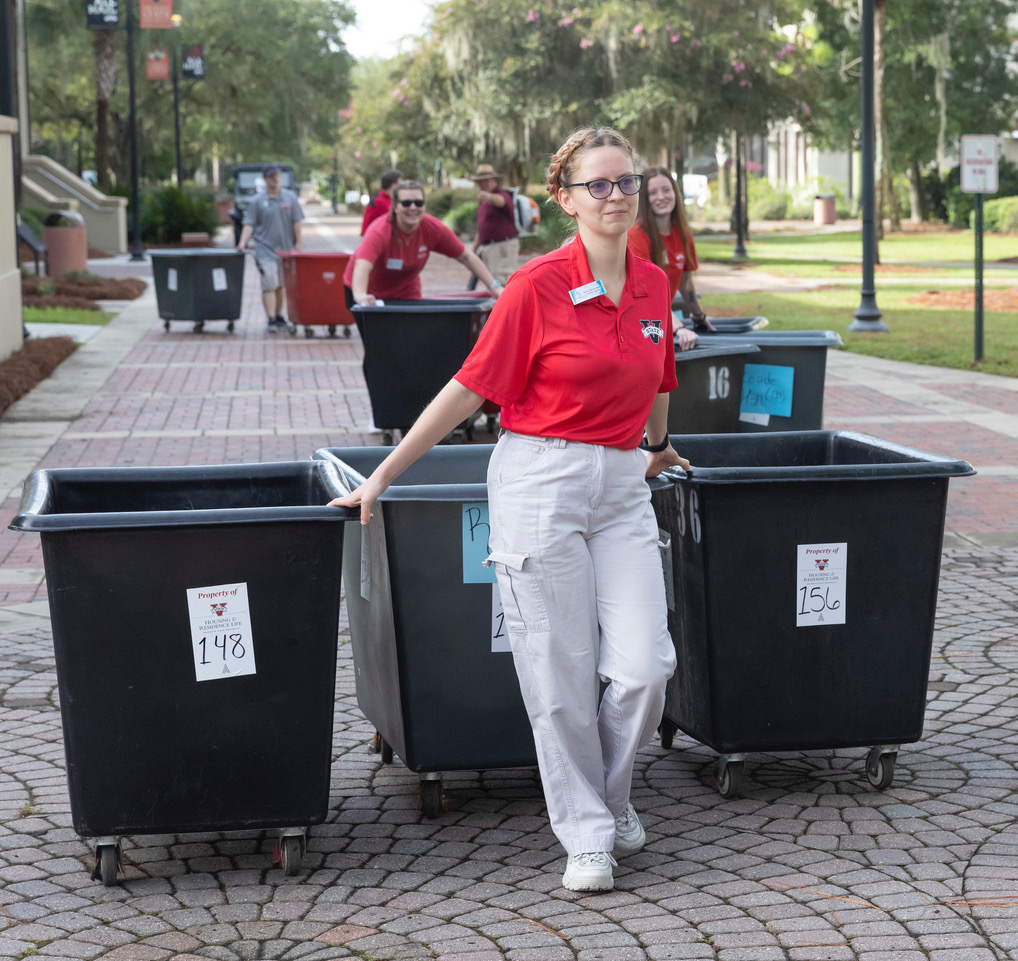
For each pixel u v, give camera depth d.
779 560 3.82
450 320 8.95
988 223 46.53
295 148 59.31
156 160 50.50
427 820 3.88
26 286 20.64
